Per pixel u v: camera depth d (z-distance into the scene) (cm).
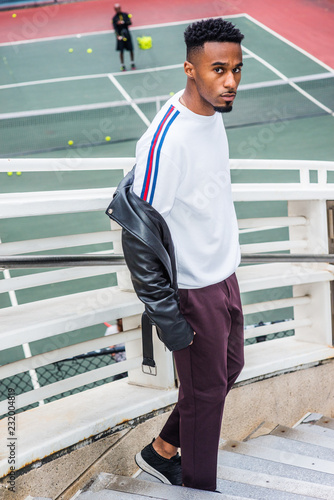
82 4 2353
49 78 1733
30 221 950
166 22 2102
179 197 205
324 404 360
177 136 196
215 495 224
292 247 338
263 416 331
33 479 236
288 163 328
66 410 270
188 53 197
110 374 278
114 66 1781
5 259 219
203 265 216
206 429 232
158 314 202
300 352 342
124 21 1678
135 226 196
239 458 285
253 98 1491
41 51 1961
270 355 338
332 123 1305
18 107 1536
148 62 1783
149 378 292
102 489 236
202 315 218
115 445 268
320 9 2138
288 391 340
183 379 229
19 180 1124
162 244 200
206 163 204
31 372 506
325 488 239
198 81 195
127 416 270
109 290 290
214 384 227
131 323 288
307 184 342
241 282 313
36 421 259
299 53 1781
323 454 299
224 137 215
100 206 254
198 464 235
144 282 200
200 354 223
